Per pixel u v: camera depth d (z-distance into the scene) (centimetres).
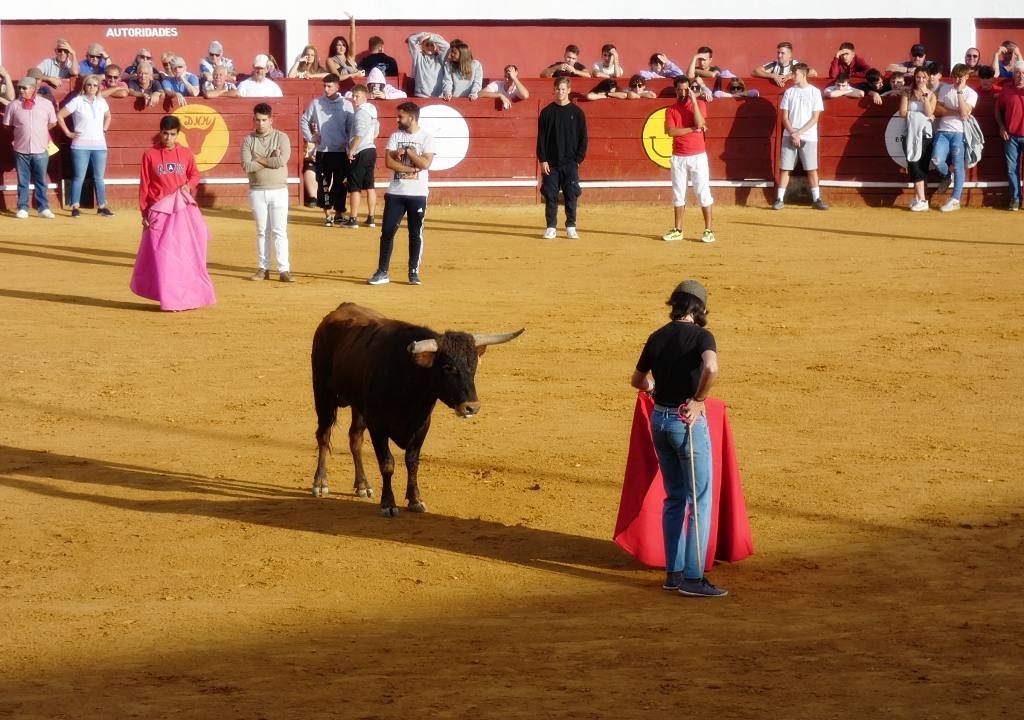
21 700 541
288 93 2478
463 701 534
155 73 2500
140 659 604
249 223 2297
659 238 2209
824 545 823
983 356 1402
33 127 2223
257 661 599
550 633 650
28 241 2059
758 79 2602
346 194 2358
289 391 1239
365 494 932
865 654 605
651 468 779
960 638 631
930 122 2491
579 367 1343
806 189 2600
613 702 532
